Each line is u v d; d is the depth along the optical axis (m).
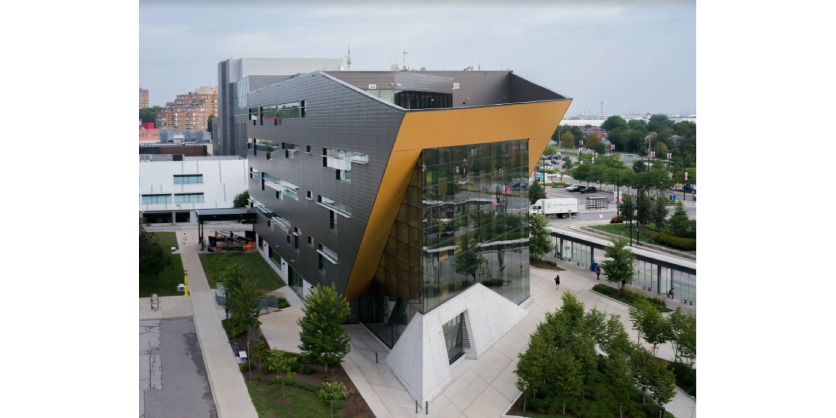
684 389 39.34
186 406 37.31
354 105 43.12
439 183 42.28
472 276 47.22
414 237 42.16
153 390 39.47
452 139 42.62
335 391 36.00
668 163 160.25
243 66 112.00
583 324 40.94
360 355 45.28
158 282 64.06
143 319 53.00
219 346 46.56
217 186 99.25
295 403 37.28
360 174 42.94
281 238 65.50
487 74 63.88
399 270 44.59
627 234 91.88
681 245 82.88
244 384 39.88
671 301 56.38
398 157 39.38
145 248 62.59
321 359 41.16
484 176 47.59
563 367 36.41
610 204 123.12
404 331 43.06
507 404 38.22
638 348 37.47
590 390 38.66
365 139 41.81
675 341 42.12
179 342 47.69
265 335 47.97
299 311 54.41
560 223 102.06
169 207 97.81
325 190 50.38
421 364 39.97
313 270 55.00
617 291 59.16
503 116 45.69
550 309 54.56
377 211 42.41
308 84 52.88
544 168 170.38
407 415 36.94
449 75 62.94
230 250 79.25
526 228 54.38
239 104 108.00
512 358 45.06
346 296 49.19
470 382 41.59
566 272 66.62
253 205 80.69
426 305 41.88
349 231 45.91
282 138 62.84
